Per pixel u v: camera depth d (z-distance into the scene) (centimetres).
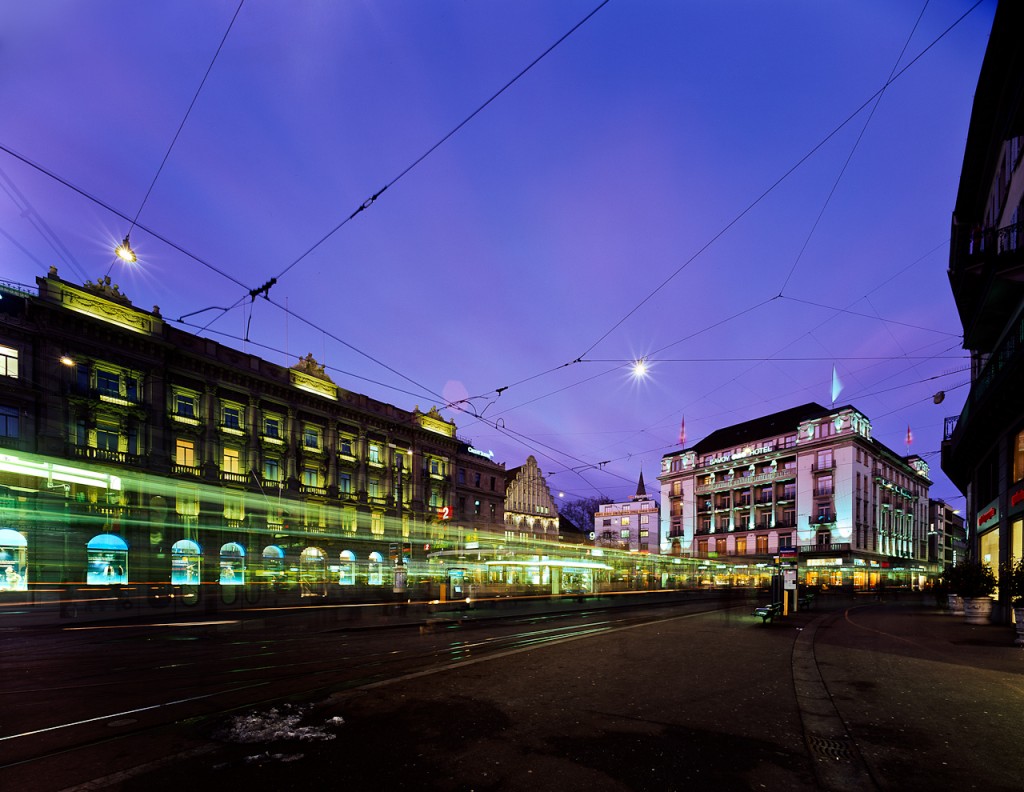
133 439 2877
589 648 1105
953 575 1816
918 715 621
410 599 3281
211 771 471
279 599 3169
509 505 5878
